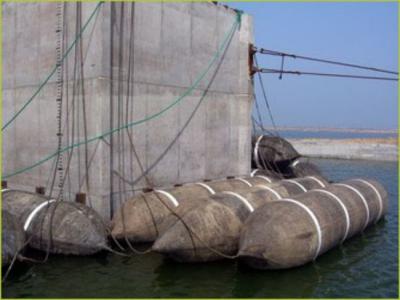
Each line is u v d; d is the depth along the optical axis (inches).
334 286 413.1
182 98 637.3
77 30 547.5
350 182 621.3
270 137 816.9
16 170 639.8
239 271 431.8
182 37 633.6
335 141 2000.5
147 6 580.7
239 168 744.3
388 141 1962.4
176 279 415.2
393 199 864.3
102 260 460.1
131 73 563.2
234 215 460.4
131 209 516.1
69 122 561.3
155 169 600.7
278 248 413.7
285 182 611.8
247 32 745.0
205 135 678.5
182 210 473.1
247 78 743.7
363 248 527.2
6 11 643.5
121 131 552.7
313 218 449.7
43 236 467.8
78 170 551.2
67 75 561.0
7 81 647.8
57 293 385.7
